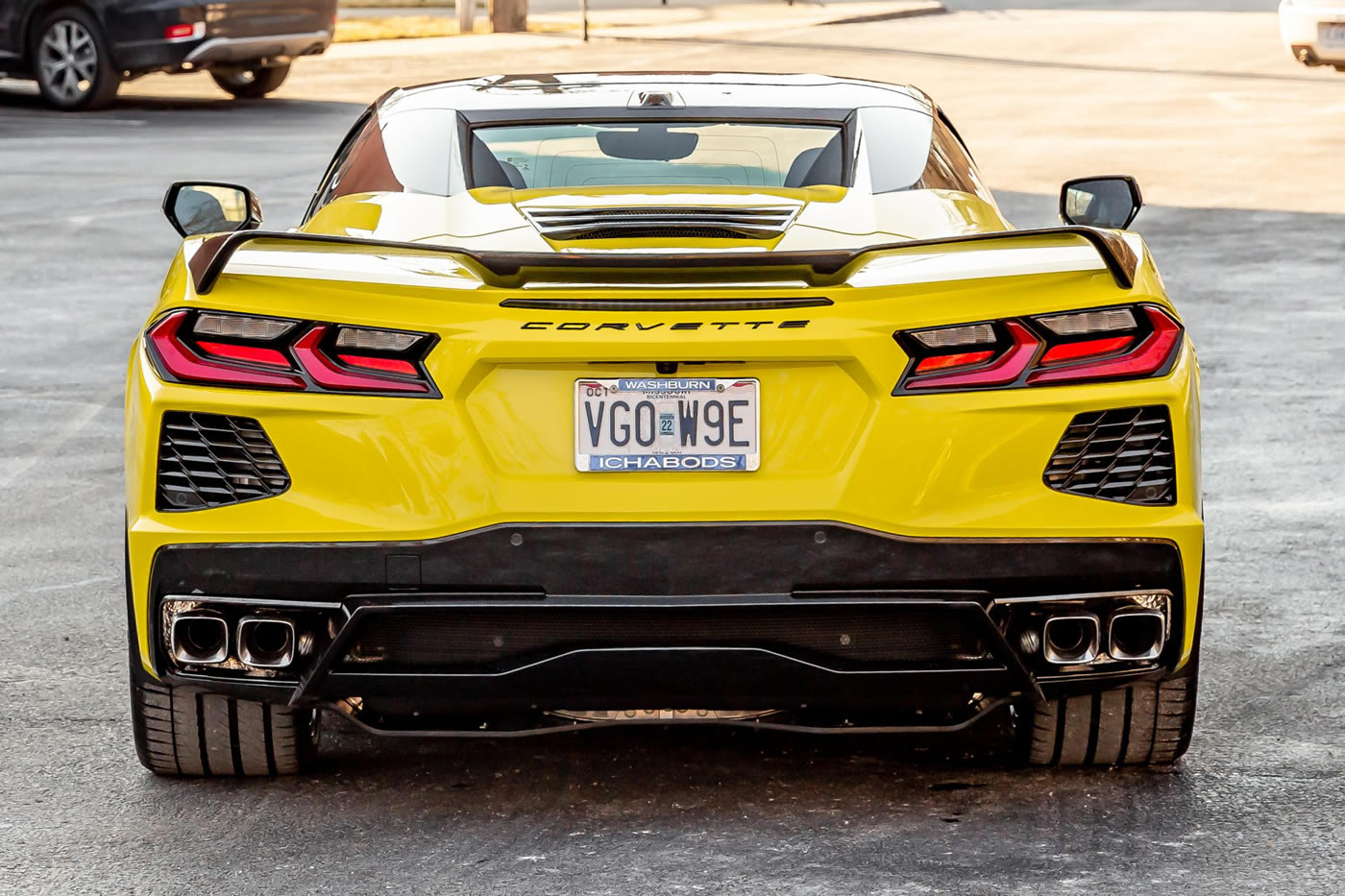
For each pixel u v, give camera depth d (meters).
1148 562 4.83
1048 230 4.76
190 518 4.82
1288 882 4.66
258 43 26.38
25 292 14.20
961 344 4.76
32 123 24.69
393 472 4.74
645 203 5.43
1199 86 29.64
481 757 5.66
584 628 4.75
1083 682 4.93
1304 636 6.77
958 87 29.77
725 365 4.72
